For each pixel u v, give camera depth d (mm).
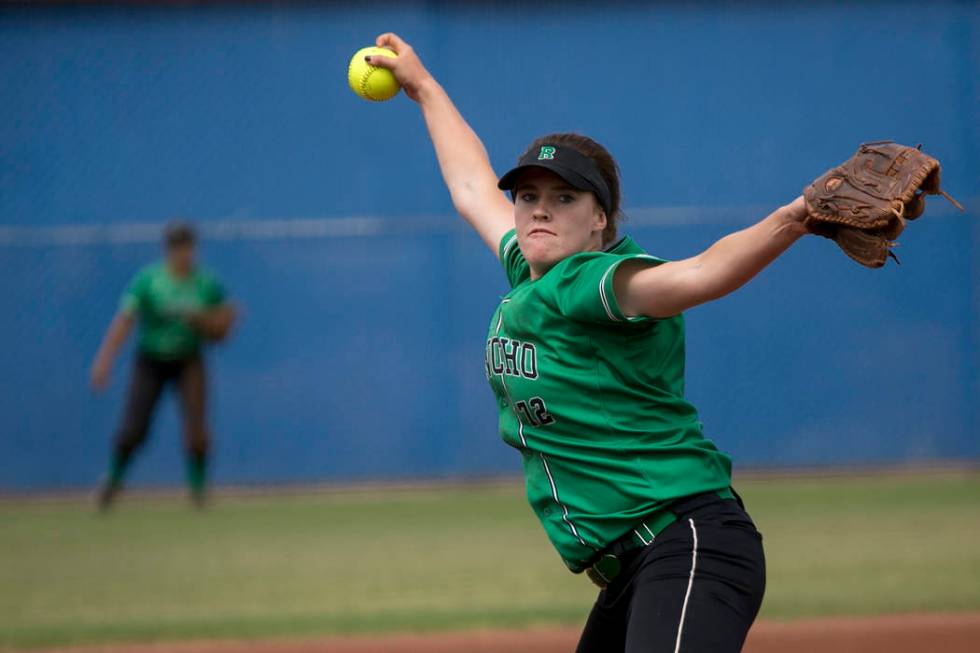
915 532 33344
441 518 38938
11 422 49656
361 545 33469
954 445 49094
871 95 51594
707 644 10094
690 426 11258
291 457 49406
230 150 51719
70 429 49688
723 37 51594
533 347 11156
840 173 9508
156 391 41500
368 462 49562
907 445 49125
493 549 32344
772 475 48688
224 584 27953
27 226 51375
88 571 30016
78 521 39812
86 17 51594
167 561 31344
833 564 28812
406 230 50094
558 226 11219
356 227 50000
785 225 9594
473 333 50031
